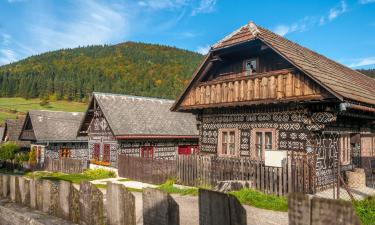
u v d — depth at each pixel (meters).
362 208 9.38
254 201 10.62
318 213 2.19
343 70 20.41
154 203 3.29
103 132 28.61
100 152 28.80
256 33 14.93
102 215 3.83
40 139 35.03
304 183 12.40
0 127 57.69
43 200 4.80
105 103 27.98
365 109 14.18
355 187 14.64
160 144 28.52
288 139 14.75
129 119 27.52
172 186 15.40
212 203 2.94
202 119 19.03
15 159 36.97
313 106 14.08
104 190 16.36
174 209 3.09
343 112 14.27
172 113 31.25
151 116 29.33
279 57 15.30
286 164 12.55
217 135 18.06
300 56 15.24
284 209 9.80
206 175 15.57
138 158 20.77
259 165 13.44
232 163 14.52
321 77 13.45
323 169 14.15
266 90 15.03
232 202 2.78
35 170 32.56
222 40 16.53
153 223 3.30
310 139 13.94
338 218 2.11
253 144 16.17
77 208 4.14
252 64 16.50
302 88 13.70
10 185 5.64
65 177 24.02
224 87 16.88
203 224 3.02
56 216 4.52
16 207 5.10
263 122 15.86
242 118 16.84
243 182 12.93
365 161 16.80
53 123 37.84
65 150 37.16
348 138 16.20
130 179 21.36
